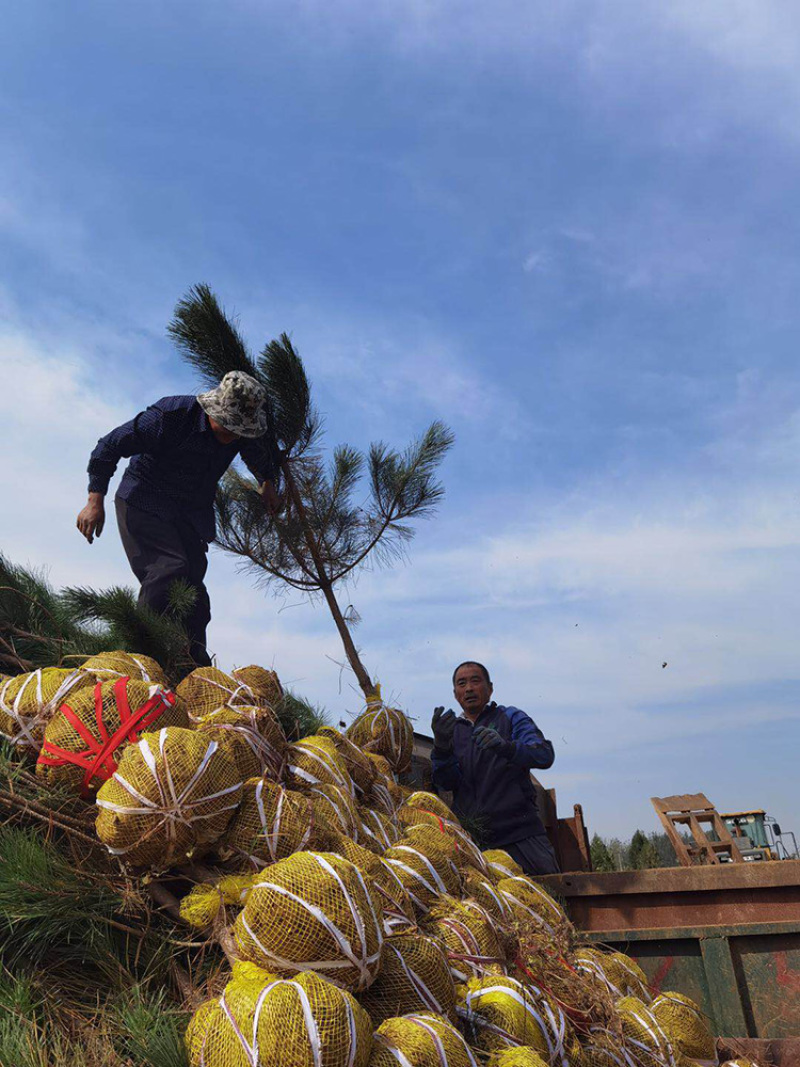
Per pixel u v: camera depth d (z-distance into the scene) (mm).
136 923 2271
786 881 3617
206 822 2082
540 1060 1831
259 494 6188
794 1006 3342
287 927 1705
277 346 5633
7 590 3594
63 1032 1885
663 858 12703
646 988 2994
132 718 2326
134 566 4465
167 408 4414
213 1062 1623
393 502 6312
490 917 2375
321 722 4180
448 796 5117
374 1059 1596
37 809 2324
